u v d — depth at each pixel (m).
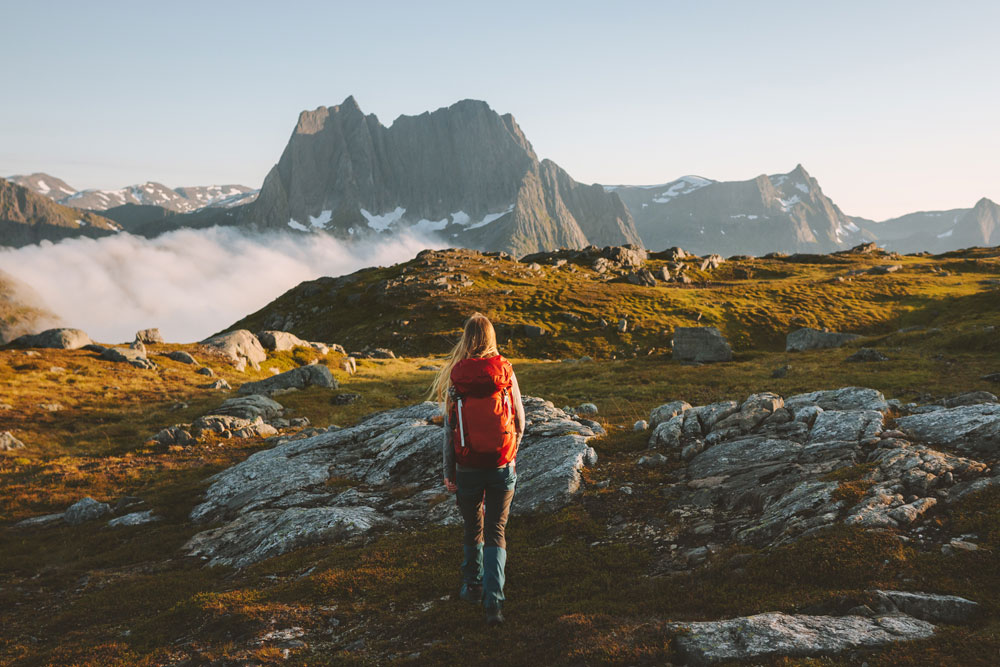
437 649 5.08
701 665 4.10
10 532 13.38
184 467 18.88
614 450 10.95
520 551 7.30
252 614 6.17
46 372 42.28
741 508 7.49
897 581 4.99
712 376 37.97
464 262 176.00
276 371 58.56
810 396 11.84
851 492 6.58
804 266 177.38
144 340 59.25
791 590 5.18
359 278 172.88
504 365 5.36
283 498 11.94
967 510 5.86
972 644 3.91
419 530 8.98
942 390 26.53
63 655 5.98
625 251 184.38
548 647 4.79
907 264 163.88
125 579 9.18
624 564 6.58
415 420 15.12
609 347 105.62
